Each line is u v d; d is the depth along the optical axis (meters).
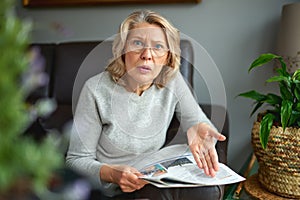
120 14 1.95
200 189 0.93
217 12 1.78
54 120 1.31
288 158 1.13
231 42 1.78
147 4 1.88
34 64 0.43
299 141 1.11
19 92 0.41
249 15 1.74
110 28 1.98
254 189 1.25
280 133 1.13
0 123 0.39
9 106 0.39
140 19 1.04
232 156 1.86
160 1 1.83
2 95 0.39
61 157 0.44
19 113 0.41
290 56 1.44
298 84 1.15
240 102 1.80
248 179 1.34
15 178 0.39
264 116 1.18
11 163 0.38
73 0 1.98
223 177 0.98
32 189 0.41
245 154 1.84
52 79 1.77
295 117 1.14
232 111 1.82
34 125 1.24
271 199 1.17
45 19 2.07
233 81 1.80
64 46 1.81
